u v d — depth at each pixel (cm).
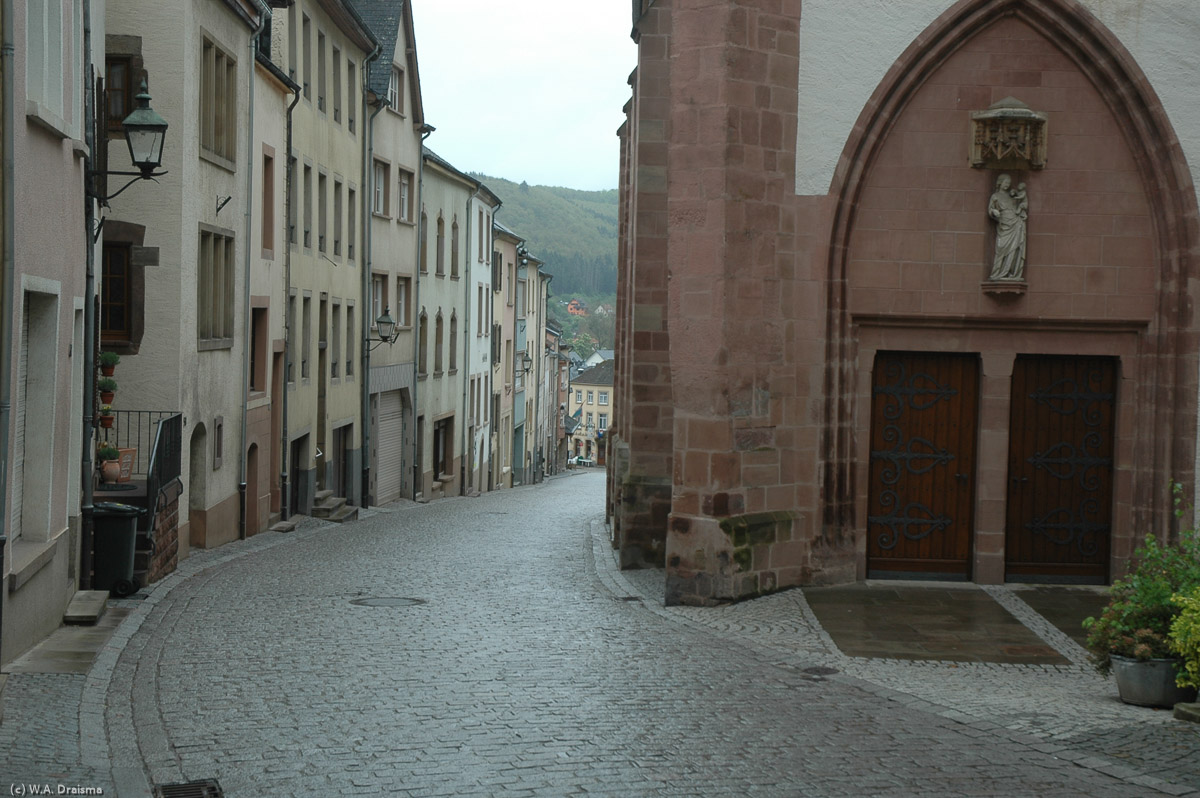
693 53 1573
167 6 2039
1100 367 1708
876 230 1664
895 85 1631
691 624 1453
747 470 1594
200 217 2189
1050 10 1628
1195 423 1636
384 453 4134
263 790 762
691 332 1588
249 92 2517
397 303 4253
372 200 3891
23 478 1309
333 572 1944
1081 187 1659
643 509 1995
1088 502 1712
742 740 898
